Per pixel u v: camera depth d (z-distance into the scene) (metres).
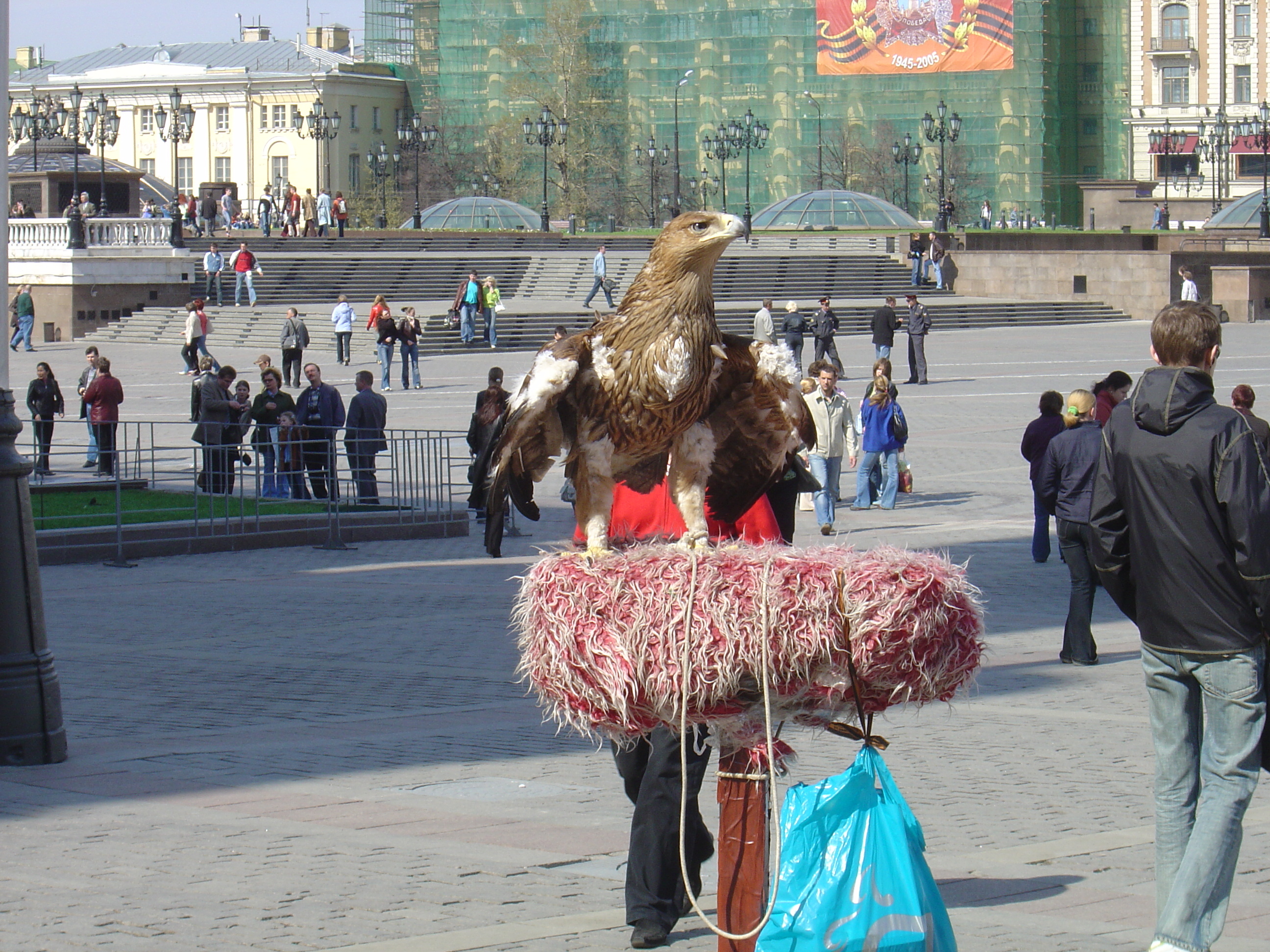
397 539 21.78
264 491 24.59
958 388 37.94
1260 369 39.19
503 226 84.50
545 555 4.89
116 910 6.08
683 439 4.66
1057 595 16.05
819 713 4.96
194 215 68.94
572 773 8.73
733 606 4.63
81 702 11.01
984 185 105.31
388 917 5.98
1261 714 5.31
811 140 106.88
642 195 104.69
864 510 22.38
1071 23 111.19
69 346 49.41
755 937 5.07
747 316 50.31
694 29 108.81
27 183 62.03
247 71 117.00
